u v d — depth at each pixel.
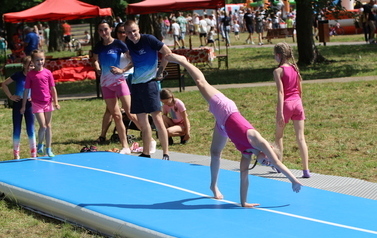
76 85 24.59
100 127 14.27
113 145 12.05
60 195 7.26
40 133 9.86
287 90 8.41
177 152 10.91
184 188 7.48
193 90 19.80
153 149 10.77
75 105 18.08
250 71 25.62
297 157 10.13
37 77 9.71
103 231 6.39
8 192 7.87
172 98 11.59
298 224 5.89
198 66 29.06
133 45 9.39
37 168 9.01
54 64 26.19
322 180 8.34
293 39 40.31
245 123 6.33
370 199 6.91
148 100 9.59
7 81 10.13
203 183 7.75
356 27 44.09
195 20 51.44
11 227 6.91
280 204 6.68
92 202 6.89
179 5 24.45
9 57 31.88
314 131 12.20
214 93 6.56
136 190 7.41
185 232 5.70
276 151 6.25
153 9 24.58
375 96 15.96
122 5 49.38
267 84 20.39
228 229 5.76
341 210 6.40
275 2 25.73
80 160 9.55
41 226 6.91
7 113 17.28
